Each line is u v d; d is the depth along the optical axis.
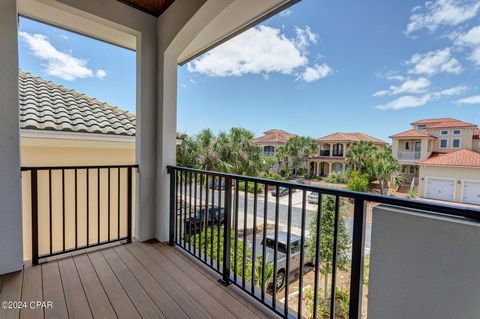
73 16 2.65
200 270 2.35
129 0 2.71
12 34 2.12
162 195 3.01
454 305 0.98
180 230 2.86
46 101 3.77
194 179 2.65
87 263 2.43
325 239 3.46
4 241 2.15
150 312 1.73
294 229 6.16
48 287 1.99
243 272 2.01
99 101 4.66
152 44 2.98
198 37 2.79
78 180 3.56
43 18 2.71
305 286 4.58
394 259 1.13
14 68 2.14
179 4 2.57
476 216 0.93
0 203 2.12
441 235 1.01
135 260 2.52
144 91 2.95
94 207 3.70
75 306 1.77
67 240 3.52
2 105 2.09
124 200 3.97
